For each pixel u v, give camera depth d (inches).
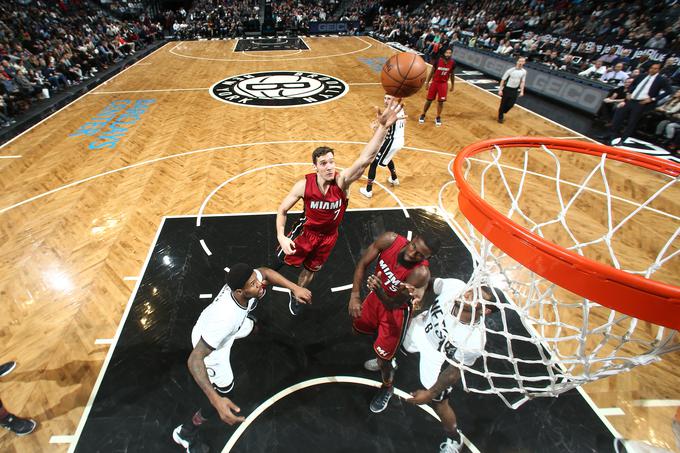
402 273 99.3
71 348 133.9
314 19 1010.7
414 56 116.5
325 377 125.9
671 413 116.3
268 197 224.7
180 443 106.7
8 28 482.6
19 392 119.3
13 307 150.6
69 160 270.7
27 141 303.6
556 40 514.6
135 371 126.3
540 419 114.2
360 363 130.5
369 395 120.8
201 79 500.1
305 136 312.8
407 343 114.0
